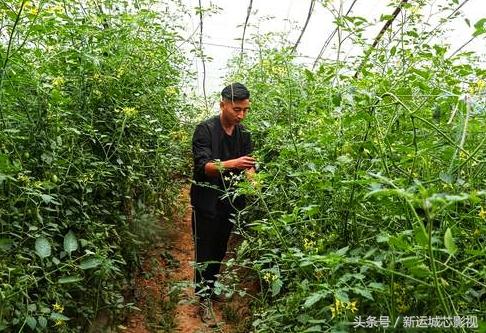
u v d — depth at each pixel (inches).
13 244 111.4
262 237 149.3
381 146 97.5
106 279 139.1
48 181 112.2
